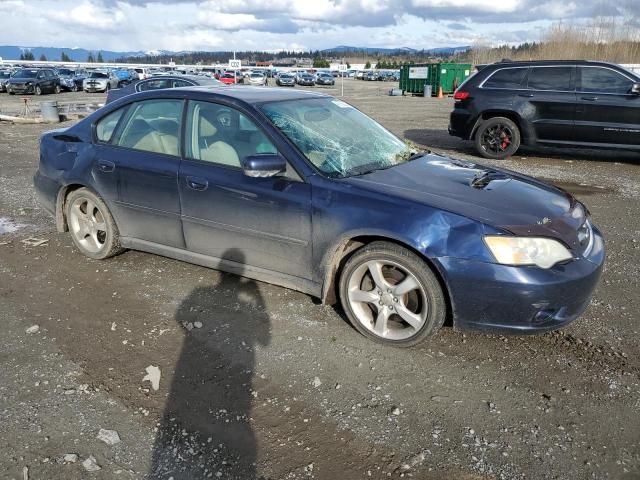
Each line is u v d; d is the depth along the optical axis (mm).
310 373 3084
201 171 3844
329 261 3406
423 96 33594
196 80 13273
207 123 3926
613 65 8820
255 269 3783
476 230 2990
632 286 4242
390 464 2416
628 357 3238
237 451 2490
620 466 2404
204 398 2865
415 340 3242
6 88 30641
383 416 2729
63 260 4781
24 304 3943
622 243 5246
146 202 4184
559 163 9469
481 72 9906
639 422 2682
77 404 2812
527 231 2986
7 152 10742
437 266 3021
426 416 2729
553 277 2939
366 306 3459
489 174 3855
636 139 8742
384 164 3816
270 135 3615
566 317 3076
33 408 2781
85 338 3465
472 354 3275
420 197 3215
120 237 4512
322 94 4625
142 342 3414
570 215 3334
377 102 26859
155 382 3000
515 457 2459
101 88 33031
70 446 2518
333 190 3344
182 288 4172
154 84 13461
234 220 3729
